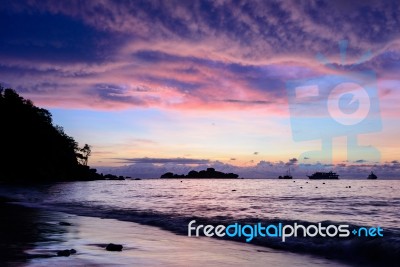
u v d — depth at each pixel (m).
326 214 18.64
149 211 19.47
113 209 20.78
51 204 24.67
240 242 10.59
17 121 97.50
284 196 36.97
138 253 8.34
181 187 69.81
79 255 7.72
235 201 28.91
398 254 8.31
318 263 7.93
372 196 36.97
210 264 7.52
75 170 126.06
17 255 7.59
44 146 107.38
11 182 82.94
